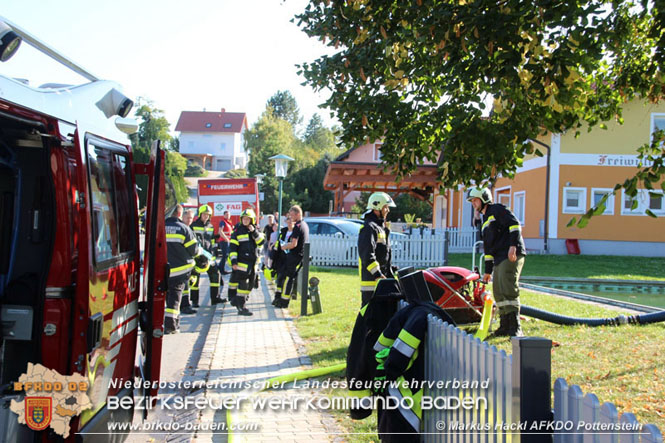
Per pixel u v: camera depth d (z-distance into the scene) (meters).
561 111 4.46
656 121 23.20
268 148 66.88
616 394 5.18
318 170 59.09
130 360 4.25
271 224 18.34
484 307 7.63
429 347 3.96
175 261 8.88
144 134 59.12
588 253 23.81
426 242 20.59
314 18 5.31
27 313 3.20
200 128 98.56
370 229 6.70
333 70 5.09
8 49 2.93
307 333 8.52
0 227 3.30
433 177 25.44
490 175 4.62
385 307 4.34
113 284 3.72
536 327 8.45
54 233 3.15
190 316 10.65
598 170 23.66
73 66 3.81
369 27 4.86
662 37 3.87
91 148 3.54
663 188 3.37
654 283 16.05
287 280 11.03
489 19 3.98
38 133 3.19
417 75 4.86
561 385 2.50
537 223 24.84
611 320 8.54
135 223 4.50
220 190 23.19
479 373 3.17
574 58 3.76
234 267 10.42
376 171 26.30
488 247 7.62
